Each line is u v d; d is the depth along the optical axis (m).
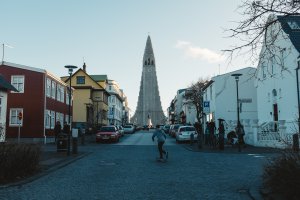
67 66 23.05
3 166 11.70
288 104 29.20
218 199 9.27
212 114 48.72
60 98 43.47
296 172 7.93
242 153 23.53
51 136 38.59
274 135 27.48
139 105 174.00
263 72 35.19
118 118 100.62
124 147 30.34
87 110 64.06
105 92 72.06
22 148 13.19
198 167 16.09
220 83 46.31
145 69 173.62
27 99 35.56
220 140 26.36
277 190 8.70
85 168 15.88
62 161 18.12
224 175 13.53
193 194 9.92
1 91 29.11
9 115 35.38
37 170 14.15
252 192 9.82
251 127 31.47
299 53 27.08
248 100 44.34
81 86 64.38
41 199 9.25
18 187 11.02
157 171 14.77
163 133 18.88
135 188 10.86
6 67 35.75
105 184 11.59
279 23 8.16
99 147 30.33
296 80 27.69
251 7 7.75
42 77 35.91
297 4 7.52
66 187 11.02
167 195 9.78
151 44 174.62
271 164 9.38
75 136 22.91
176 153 24.05
